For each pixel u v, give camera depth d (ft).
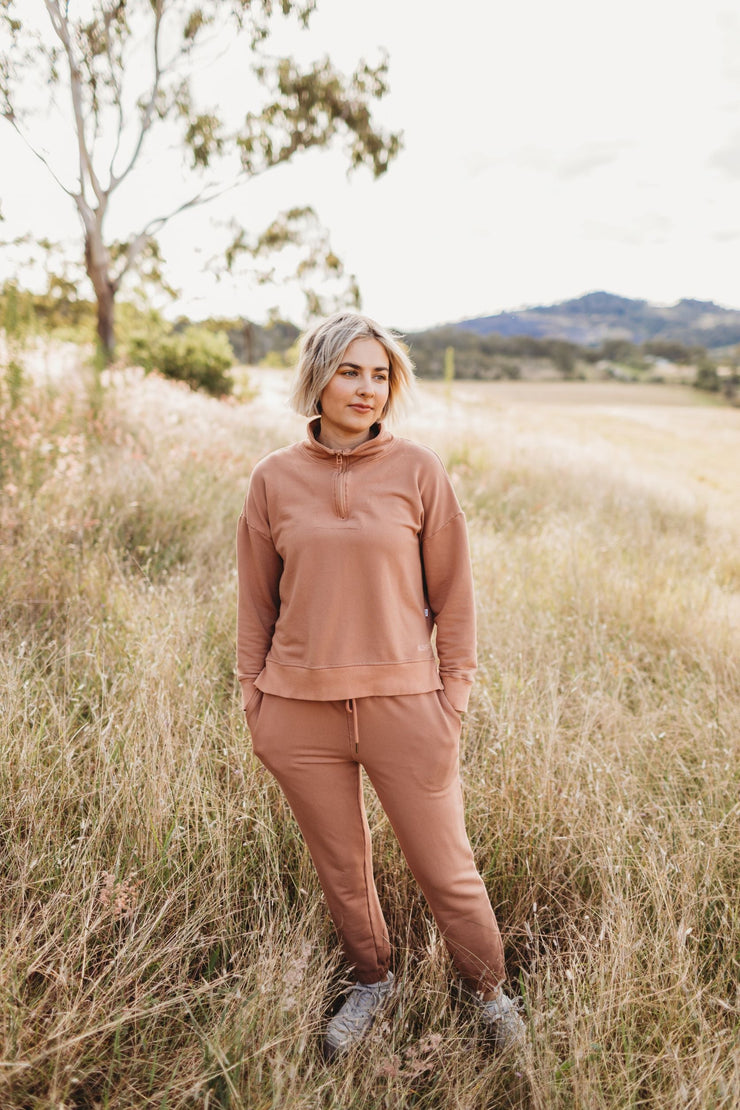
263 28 39.42
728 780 8.57
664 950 6.24
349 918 6.14
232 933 6.47
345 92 44.78
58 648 9.81
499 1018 5.89
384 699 5.50
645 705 10.48
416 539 5.70
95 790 7.18
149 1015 5.52
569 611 13.96
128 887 6.04
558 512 23.31
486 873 7.22
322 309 52.54
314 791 5.76
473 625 5.95
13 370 17.44
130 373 28.84
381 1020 5.82
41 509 13.99
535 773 8.14
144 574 12.57
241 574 6.15
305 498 5.58
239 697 9.28
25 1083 4.84
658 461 55.93
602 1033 5.62
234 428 29.14
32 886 6.24
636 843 7.65
